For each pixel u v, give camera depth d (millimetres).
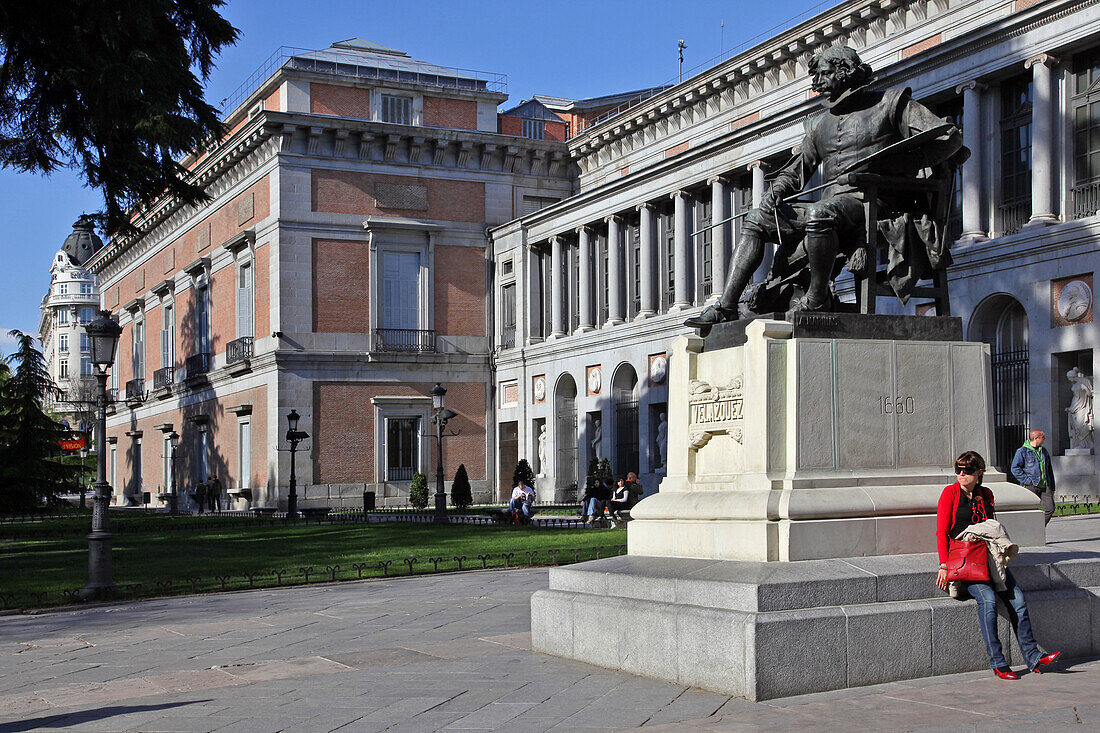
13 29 26188
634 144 55344
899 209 9984
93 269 87750
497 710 7988
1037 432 17906
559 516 40188
